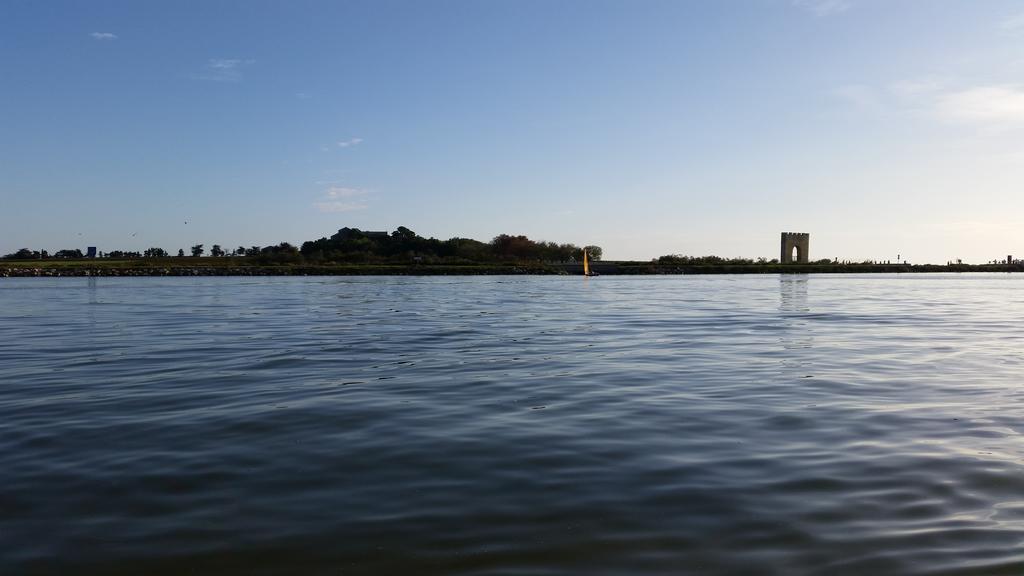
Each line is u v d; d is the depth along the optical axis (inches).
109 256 4296.3
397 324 745.6
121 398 347.9
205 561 165.5
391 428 285.7
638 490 210.4
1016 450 247.0
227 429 284.7
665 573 157.2
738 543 172.2
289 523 186.9
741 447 255.3
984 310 940.0
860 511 191.3
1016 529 177.6
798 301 1162.0
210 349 536.4
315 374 417.7
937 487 209.2
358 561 164.9
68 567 162.4
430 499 204.2
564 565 161.6
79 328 712.4
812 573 156.3
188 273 3139.8
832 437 267.6
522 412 314.3
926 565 159.2
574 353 509.0
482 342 578.9
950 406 320.8
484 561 163.9
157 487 215.8
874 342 568.1
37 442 266.4
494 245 4542.3
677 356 490.0
